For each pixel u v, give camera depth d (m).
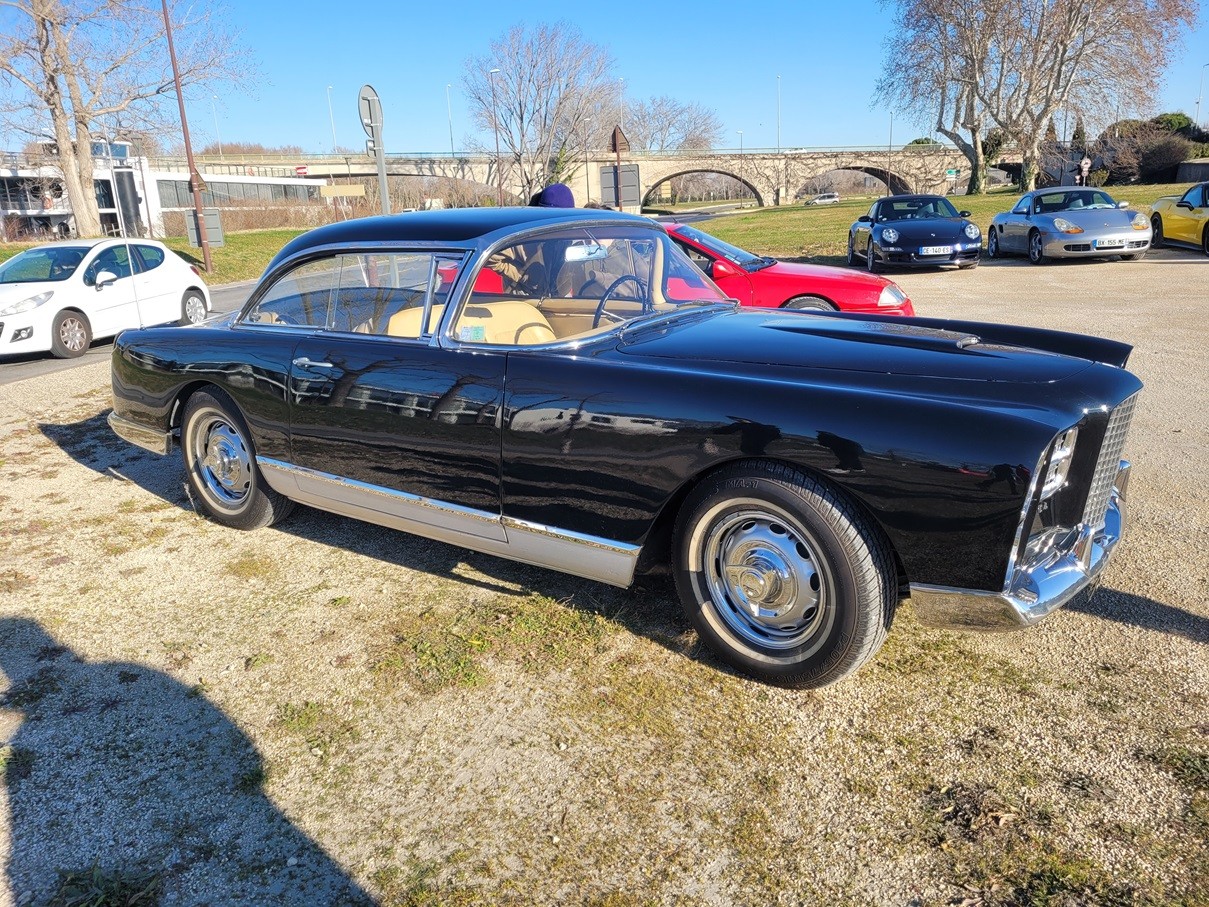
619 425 2.82
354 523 4.38
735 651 2.88
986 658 2.96
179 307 12.53
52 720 2.78
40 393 7.90
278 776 2.51
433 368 3.22
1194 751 2.44
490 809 2.35
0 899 2.09
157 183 55.06
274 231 38.12
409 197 53.53
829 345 3.01
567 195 7.07
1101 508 2.82
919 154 77.06
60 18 28.23
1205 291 11.22
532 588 3.58
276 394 3.71
